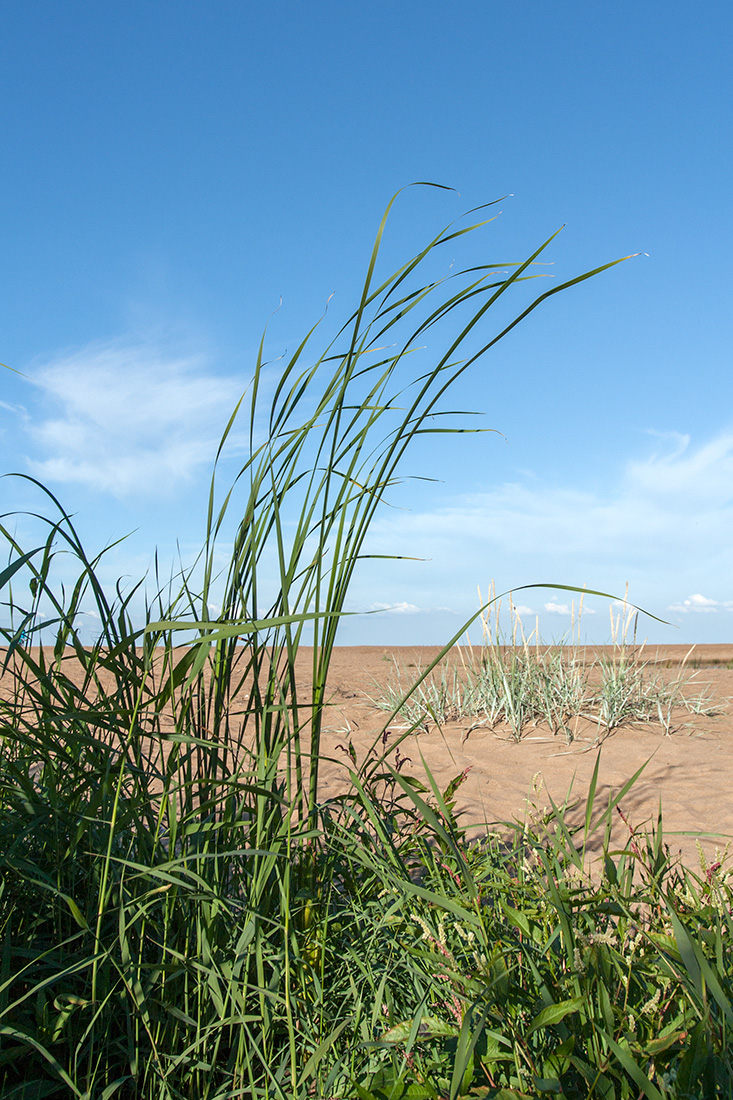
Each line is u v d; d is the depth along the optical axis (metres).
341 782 3.43
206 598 1.42
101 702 1.40
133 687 1.39
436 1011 1.29
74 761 1.42
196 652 1.18
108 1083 1.25
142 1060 1.28
